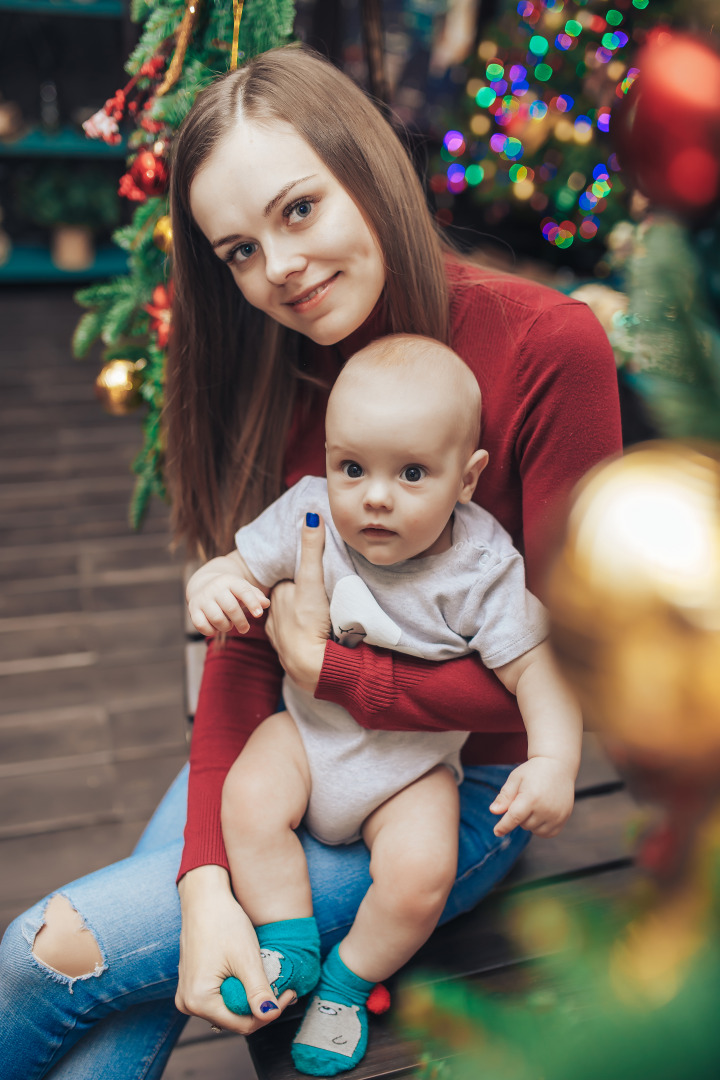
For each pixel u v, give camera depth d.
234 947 0.84
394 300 0.91
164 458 1.27
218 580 0.91
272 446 1.07
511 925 0.39
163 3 1.05
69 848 1.75
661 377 0.43
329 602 0.92
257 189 0.82
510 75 2.56
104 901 0.91
